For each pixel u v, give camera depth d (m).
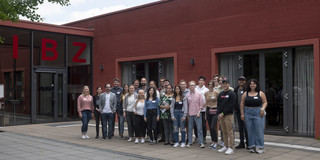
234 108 7.41
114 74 13.51
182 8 11.28
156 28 12.05
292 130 8.91
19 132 10.30
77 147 7.75
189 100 7.66
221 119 7.09
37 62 12.74
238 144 7.99
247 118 6.98
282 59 9.07
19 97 12.29
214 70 10.33
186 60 11.10
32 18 8.84
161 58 12.05
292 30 8.77
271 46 9.12
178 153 6.98
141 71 12.77
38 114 12.79
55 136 9.52
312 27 8.43
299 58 8.88
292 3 8.77
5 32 11.85
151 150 7.36
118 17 13.40
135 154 6.92
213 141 7.44
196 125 7.62
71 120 13.77
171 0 11.60
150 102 8.09
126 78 13.32
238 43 9.82
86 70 14.36
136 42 12.73
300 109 8.88
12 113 12.09
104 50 13.93
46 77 13.04
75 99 13.99
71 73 13.84
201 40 10.73
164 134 8.41
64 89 13.52
